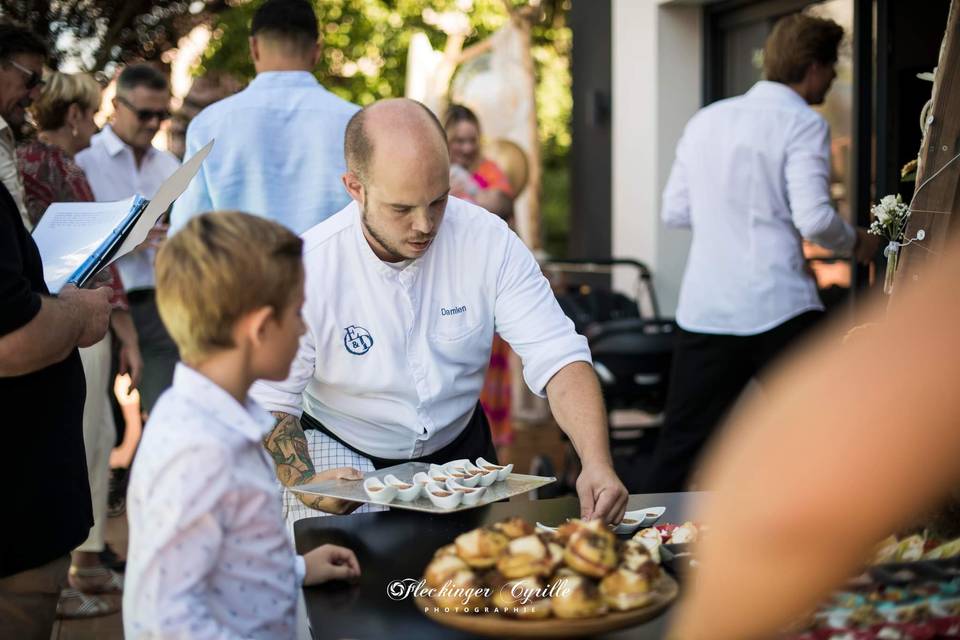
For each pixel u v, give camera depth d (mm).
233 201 3512
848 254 4086
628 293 6566
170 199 2402
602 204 7059
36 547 2102
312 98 3568
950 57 2127
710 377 4258
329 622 1572
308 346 2354
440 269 2420
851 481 967
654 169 6297
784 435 1017
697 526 1858
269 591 1567
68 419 2215
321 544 1936
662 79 6238
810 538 994
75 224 2535
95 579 4094
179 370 1578
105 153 4746
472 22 13383
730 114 4168
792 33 4055
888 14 4434
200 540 1479
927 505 987
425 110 2230
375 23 13523
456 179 5590
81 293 2254
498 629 1429
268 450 2273
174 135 5289
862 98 4711
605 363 4617
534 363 2426
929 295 984
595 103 7020
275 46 3557
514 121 7848
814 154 3994
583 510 2051
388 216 2188
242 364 1577
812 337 4176
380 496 2016
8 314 1969
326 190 3535
